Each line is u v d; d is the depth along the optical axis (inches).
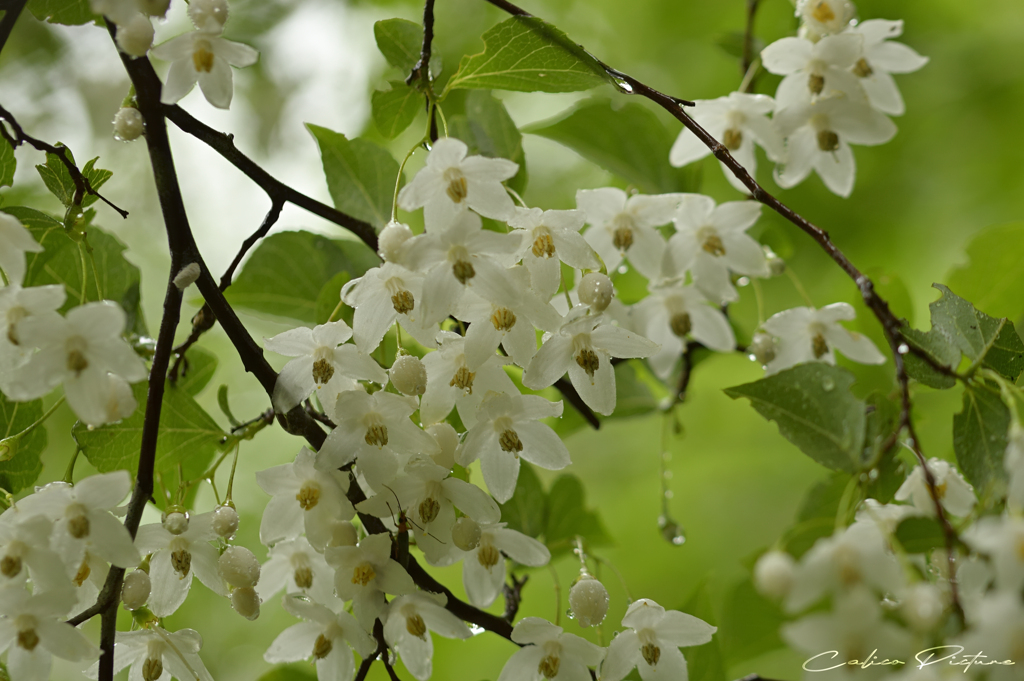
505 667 33.3
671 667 33.3
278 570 33.8
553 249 32.9
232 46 32.8
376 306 32.9
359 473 32.9
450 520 32.9
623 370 37.2
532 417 33.0
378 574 32.8
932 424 42.1
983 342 32.7
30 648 32.3
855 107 35.0
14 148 33.0
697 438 58.7
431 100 33.9
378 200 35.6
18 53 49.6
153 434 32.5
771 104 35.3
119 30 32.4
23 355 32.6
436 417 33.1
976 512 32.4
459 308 32.8
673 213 35.1
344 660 33.4
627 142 37.0
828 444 33.5
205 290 32.9
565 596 50.7
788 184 35.8
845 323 36.5
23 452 34.3
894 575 31.1
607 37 59.1
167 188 32.9
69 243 34.7
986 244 35.7
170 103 32.8
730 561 53.6
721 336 36.2
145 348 35.0
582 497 36.0
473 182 32.6
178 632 33.1
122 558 32.4
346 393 32.5
